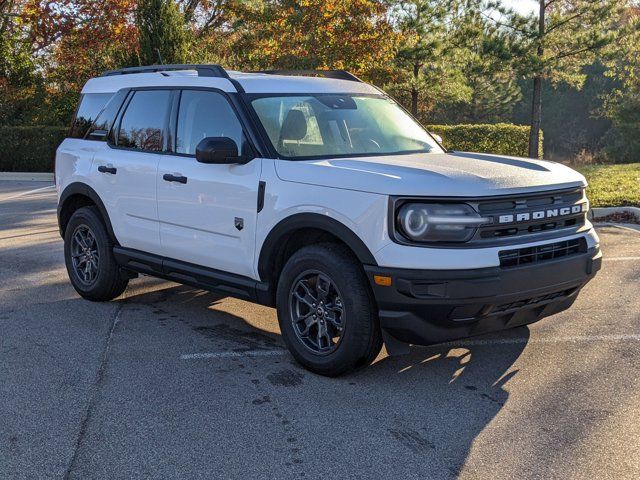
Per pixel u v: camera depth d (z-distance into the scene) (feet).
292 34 69.41
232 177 16.71
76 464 11.80
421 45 81.30
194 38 87.97
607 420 13.14
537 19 64.85
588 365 15.96
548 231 14.92
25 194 53.31
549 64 65.00
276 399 14.39
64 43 86.33
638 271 24.30
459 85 90.84
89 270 21.83
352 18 68.49
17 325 19.49
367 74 75.31
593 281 23.20
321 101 18.17
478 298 13.58
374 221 14.01
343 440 12.59
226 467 11.68
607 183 45.44
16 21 85.46
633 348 16.98
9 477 11.41
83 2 81.56
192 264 18.33
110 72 22.48
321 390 14.84
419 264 13.60
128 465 11.76
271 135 16.66
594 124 155.02
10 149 73.61
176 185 18.17
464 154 18.04
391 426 13.11
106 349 17.49
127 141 20.34
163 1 68.18
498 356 16.69
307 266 15.26
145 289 23.48
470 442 12.43
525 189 14.44
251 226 16.30
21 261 27.99
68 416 13.65
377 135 18.10
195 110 18.34
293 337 15.85
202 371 15.98
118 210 20.22
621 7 64.95
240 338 18.33
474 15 65.36
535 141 70.69
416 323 13.92
